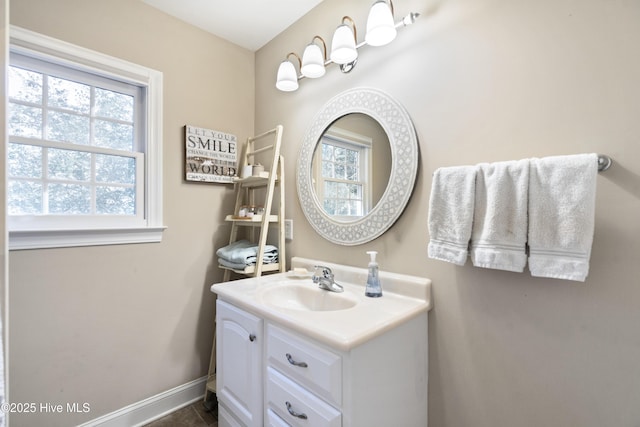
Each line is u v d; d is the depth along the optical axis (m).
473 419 1.01
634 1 0.75
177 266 1.67
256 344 1.08
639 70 0.74
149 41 1.57
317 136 1.56
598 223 0.79
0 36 0.73
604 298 0.78
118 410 1.47
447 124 1.08
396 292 1.19
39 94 1.31
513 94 0.94
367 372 0.84
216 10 1.62
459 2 1.06
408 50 1.20
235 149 1.91
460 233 0.93
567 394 0.84
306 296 1.33
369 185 1.31
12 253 1.21
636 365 0.74
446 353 1.08
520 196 0.82
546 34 0.88
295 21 1.72
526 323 0.91
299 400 0.90
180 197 1.68
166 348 1.63
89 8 1.38
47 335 1.28
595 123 0.80
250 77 2.01
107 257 1.44
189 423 1.54
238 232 1.93
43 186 1.31
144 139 1.58
